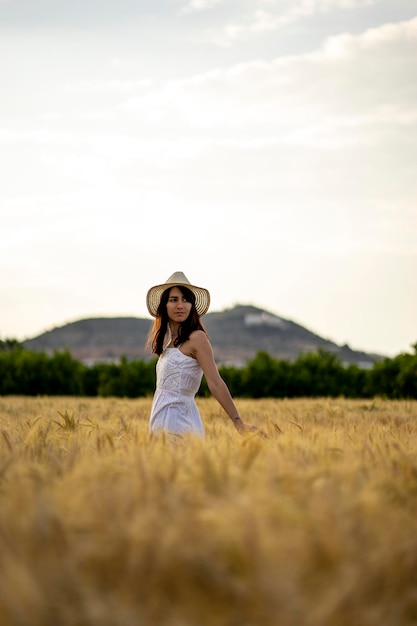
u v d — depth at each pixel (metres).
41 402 13.77
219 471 3.10
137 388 29.92
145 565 2.09
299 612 1.96
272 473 3.04
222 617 2.01
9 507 2.69
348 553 2.24
